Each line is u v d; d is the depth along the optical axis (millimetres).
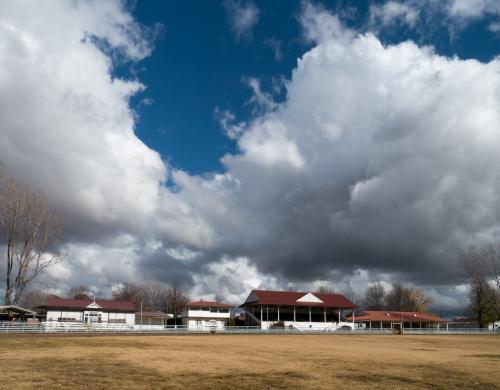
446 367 19953
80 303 77375
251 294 88062
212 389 13609
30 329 49312
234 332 62125
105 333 52000
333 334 65312
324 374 17078
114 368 17953
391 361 22453
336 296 89000
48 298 79750
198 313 87375
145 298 121375
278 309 83125
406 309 121562
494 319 91000
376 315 94375
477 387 14562
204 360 21656
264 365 19812
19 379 14812
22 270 55500
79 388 13367
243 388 13859
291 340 43750
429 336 61344
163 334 55531
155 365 19188
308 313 89438
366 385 14695
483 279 87812
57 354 23594
